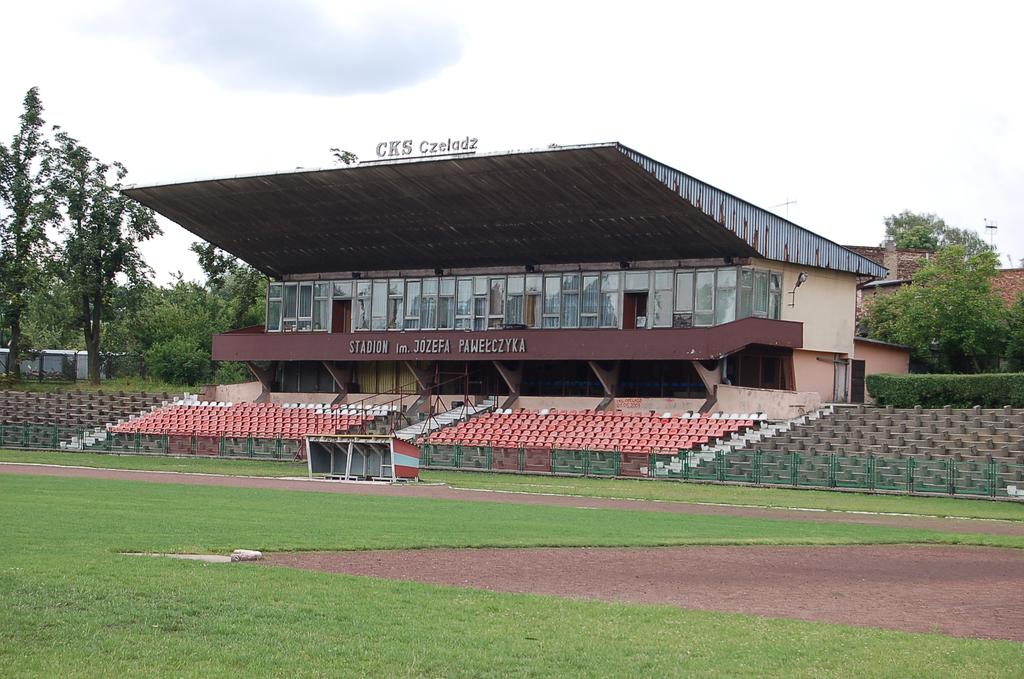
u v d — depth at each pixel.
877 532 31.02
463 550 24.41
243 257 75.19
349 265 73.81
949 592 20.80
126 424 72.81
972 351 68.69
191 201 66.69
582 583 20.41
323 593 17.81
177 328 102.31
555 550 25.00
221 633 15.12
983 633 16.97
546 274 67.50
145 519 27.75
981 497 44.19
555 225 61.72
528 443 60.12
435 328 71.31
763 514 36.75
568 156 53.69
